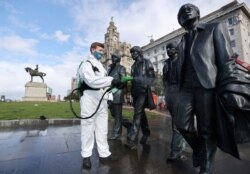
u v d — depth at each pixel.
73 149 3.93
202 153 2.40
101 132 3.36
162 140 4.94
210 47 2.28
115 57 5.27
